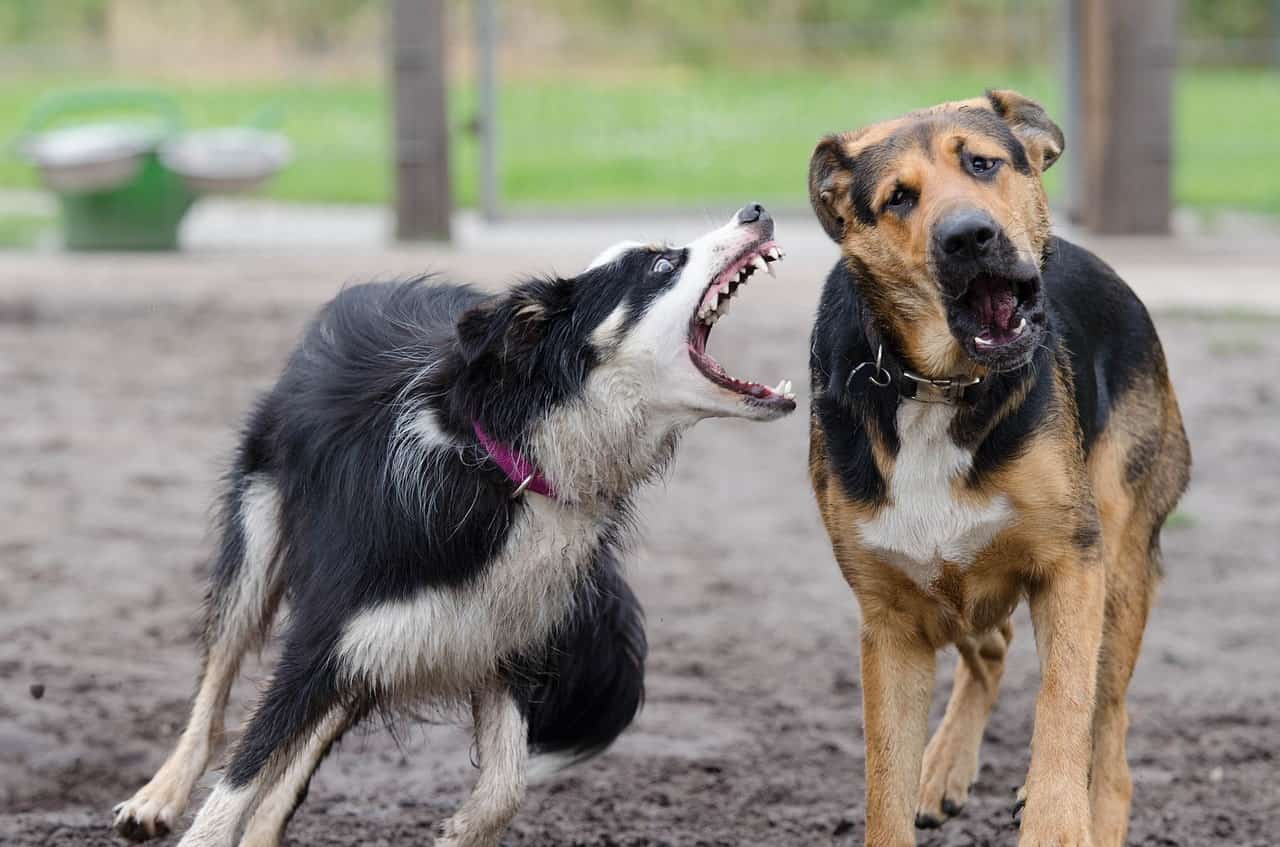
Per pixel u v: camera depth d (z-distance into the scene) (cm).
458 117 3130
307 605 632
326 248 2155
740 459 1326
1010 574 620
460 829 659
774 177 2716
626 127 2984
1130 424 691
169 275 1983
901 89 2917
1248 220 2242
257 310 1767
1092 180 2078
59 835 691
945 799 709
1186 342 1558
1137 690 873
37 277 1980
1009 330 582
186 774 695
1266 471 1234
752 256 633
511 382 626
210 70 3431
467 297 745
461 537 618
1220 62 3253
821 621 985
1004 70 2878
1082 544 605
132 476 1244
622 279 630
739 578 1057
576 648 705
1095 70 2050
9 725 807
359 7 3531
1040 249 620
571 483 631
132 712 828
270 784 630
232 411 1412
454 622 626
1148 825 709
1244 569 1054
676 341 623
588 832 714
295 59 3469
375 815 729
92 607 981
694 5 3262
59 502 1181
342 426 652
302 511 661
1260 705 848
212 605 723
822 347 646
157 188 2152
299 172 2873
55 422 1386
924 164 595
